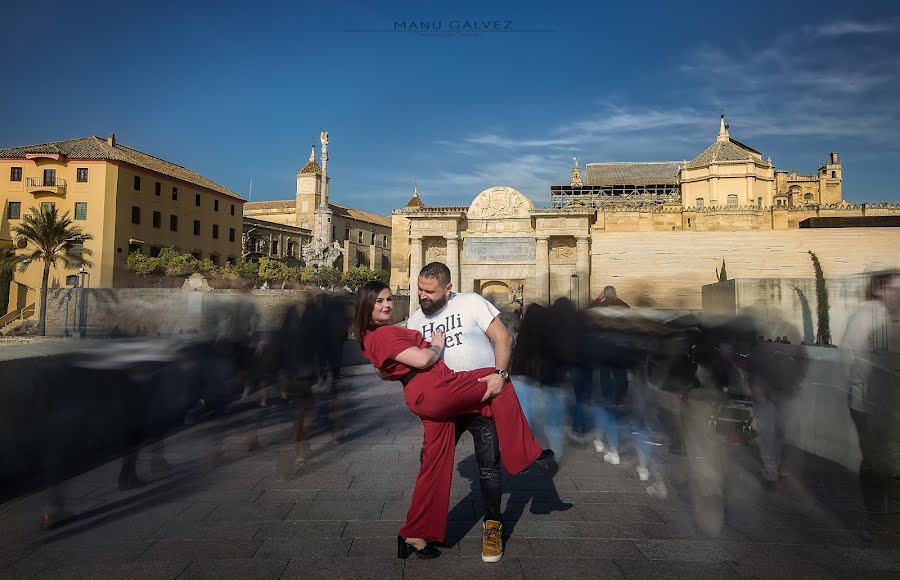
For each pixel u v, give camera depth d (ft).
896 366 21.01
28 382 21.65
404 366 15.24
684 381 26.07
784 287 58.85
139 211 207.92
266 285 227.40
